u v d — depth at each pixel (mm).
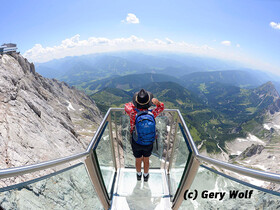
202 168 2711
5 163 8773
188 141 3164
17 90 27328
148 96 3373
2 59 47094
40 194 1975
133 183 4672
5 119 14312
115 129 4926
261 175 1818
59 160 2143
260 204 1817
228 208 2174
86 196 3029
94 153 3100
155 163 5039
